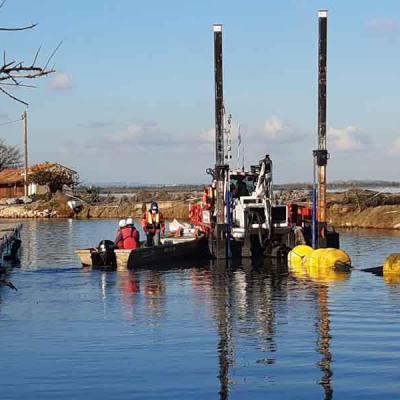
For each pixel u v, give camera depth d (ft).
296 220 126.52
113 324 64.44
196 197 294.05
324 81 116.06
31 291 86.12
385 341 55.77
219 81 115.03
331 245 119.65
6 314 70.08
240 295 81.51
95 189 364.17
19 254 137.39
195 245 120.67
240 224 123.34
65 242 169.37
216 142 116.78
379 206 224.94
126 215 290.56
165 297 80.69
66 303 76.89
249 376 46.57
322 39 115.75
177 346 55.16
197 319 66.54
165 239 126.62
